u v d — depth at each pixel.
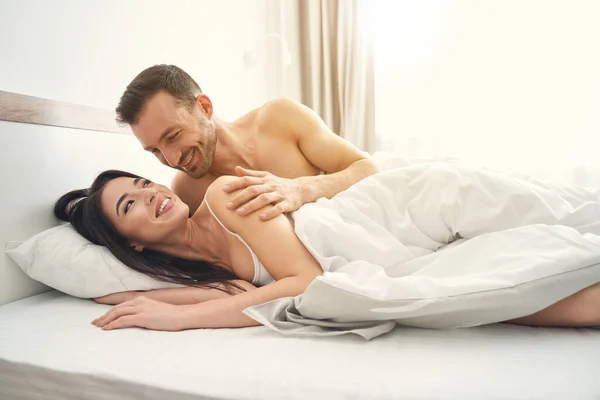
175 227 1.04
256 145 1.39
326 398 0.53
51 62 1.15
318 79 2.54
